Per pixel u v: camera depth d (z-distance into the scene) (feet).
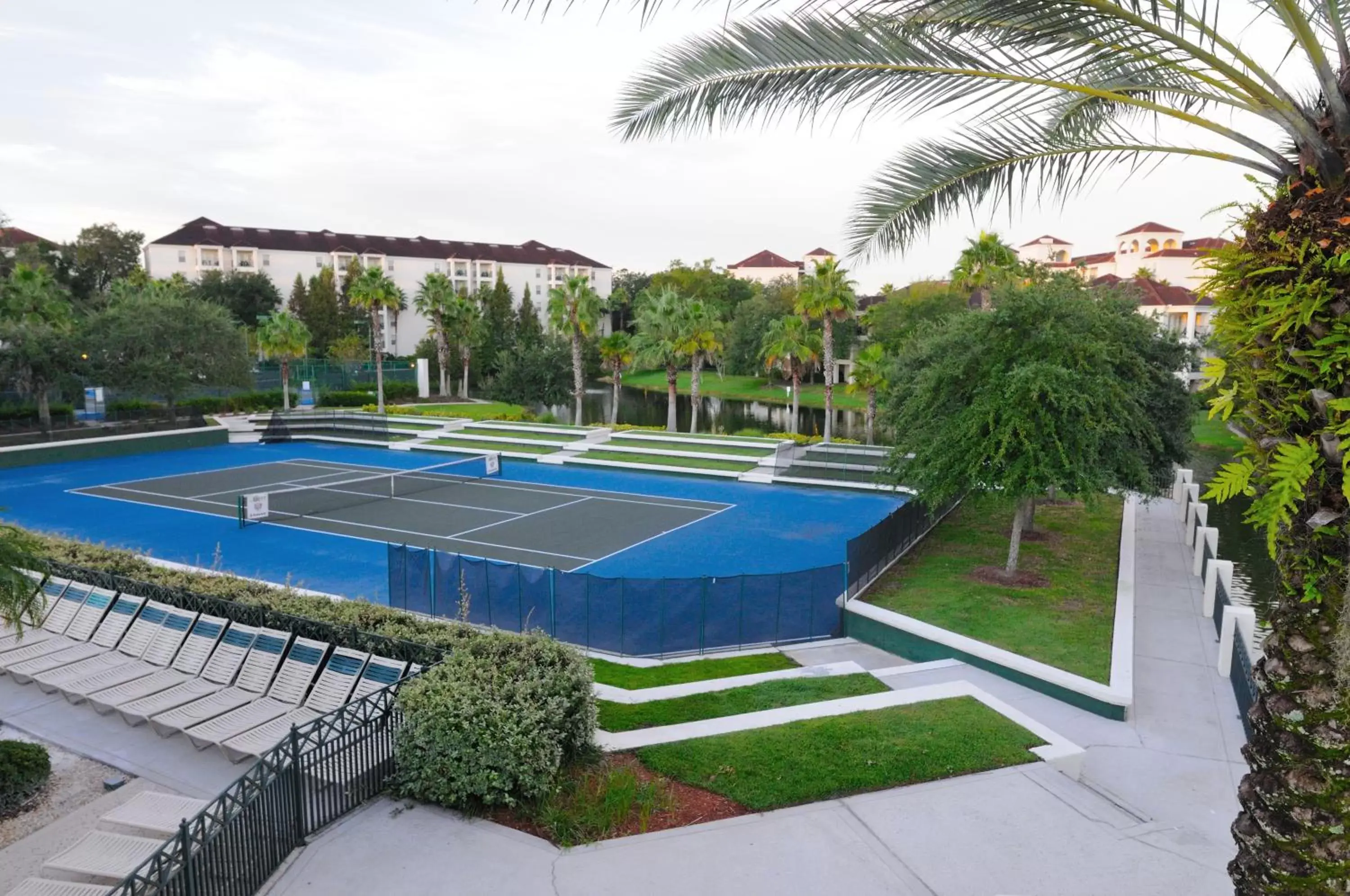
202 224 359.87
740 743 32.55
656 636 53.42
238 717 34.12
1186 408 72.23
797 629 56.08
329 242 371.97
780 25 18.92
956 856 25.21
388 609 39.27
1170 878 24.41
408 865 24.12
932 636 50.83
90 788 30.81
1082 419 55.01
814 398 292.20
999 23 17.51
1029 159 20.95
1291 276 13.73
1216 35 15.10
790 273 536.42
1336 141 13.73
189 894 20.29
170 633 41.32
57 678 38.47
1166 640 52.95
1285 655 14.87
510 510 101.24
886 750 31.91
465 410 211.41
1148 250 392.68
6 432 142.72
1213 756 37.58
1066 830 26.91
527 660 30.89
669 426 176.14
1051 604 58.34
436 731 27.30
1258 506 13.19
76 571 47.50
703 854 24.91
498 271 327.67
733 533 88.53
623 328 451.53
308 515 97.40
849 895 23.09
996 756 31.81
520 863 24.29
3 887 25.17
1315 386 13.53
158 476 125.90
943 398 61.00
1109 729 40.37
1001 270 140.05
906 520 72.90
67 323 157.89
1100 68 17.40
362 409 200.23
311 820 26.03
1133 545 75.00
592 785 28.84
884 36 18.26
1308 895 14.61
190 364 156.15
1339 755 14.25
